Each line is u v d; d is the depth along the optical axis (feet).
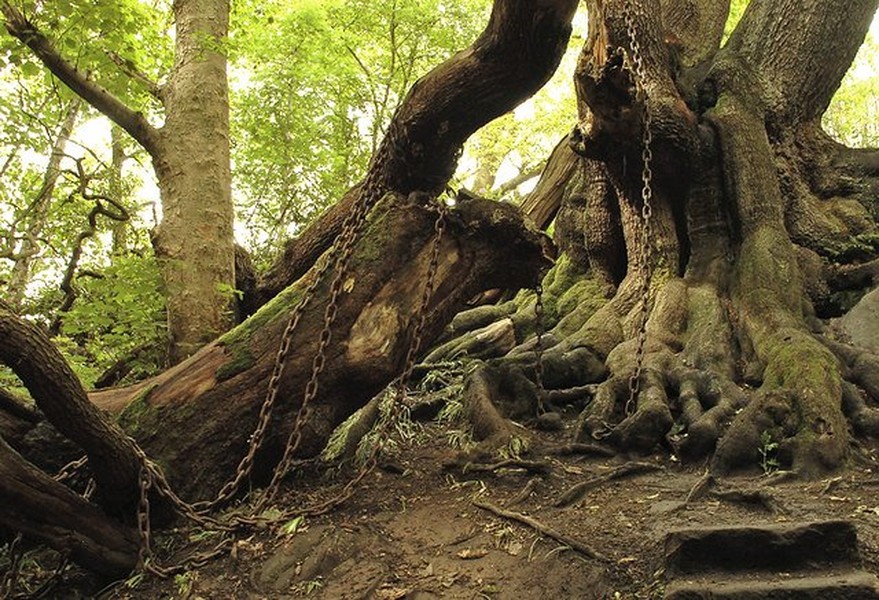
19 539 12.20
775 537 9.84
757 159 22.34
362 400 15.49
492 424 16.19
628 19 16.97
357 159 37.83
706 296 20.30
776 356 16.75
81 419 11.50
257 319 15.21
